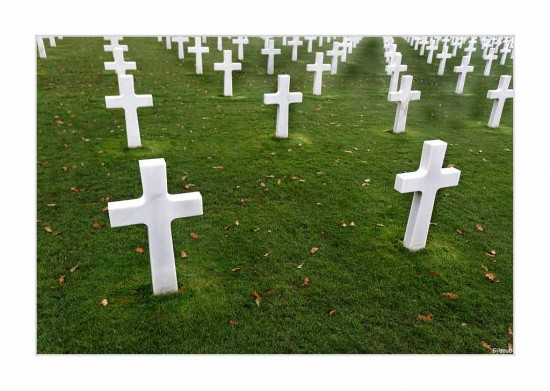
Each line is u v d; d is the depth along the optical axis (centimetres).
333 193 581
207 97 1030
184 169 635
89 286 388
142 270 410
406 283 410
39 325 347
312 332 354
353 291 398
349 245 465
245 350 337
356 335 353
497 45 1894
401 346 347
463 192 602
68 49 1466
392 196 579
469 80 1384
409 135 830
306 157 698
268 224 501
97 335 341
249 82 1216
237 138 768
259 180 609
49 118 812
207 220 504
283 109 752
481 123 935
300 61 1575
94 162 640
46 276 398
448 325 367
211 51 1641
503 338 358
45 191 550
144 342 338
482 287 411
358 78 1350
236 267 423
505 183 636
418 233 446
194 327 351
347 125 876
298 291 395
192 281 399
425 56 1794
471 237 492
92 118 830
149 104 682
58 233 463
